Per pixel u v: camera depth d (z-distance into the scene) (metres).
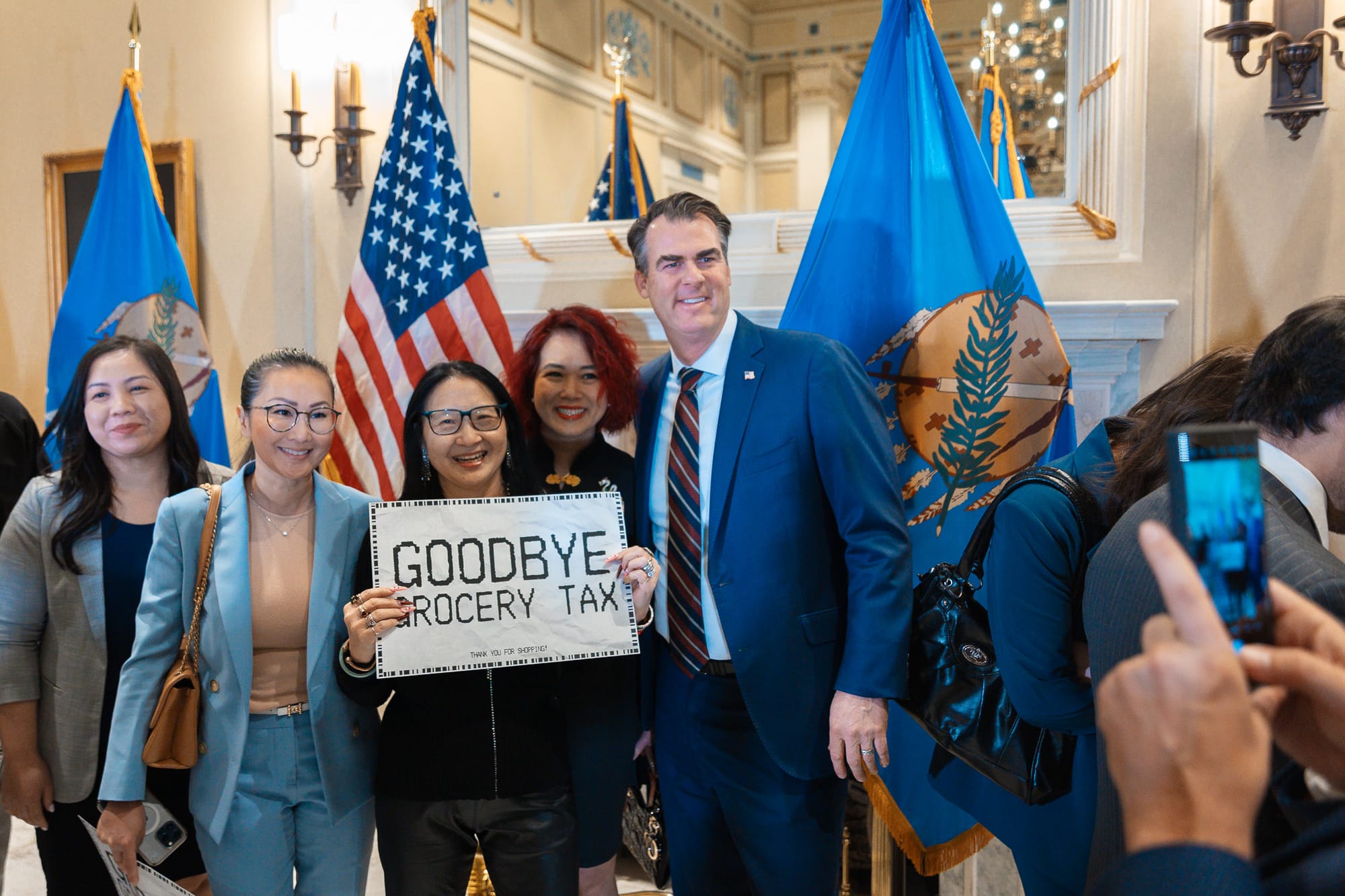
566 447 2.04
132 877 1.60
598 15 3.32
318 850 1.63
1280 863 0.67
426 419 1.68
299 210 3.12
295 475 1.63
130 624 1.81
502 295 2.94
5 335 3.54
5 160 3.52
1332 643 0.62
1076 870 1.42
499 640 1.59
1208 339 2.37
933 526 2.12
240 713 1.57
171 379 1.88
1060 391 2.06
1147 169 2.38
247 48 3.15
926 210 2.10
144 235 2.90
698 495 1.76
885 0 2.13
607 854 1.83
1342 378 0.98
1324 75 2.24
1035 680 1.31
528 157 3.15
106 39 3.36
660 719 1.83
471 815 1.59
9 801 1.78
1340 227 2.25
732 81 3.40
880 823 2.31
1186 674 0.57
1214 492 0.62
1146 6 2.35
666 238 1.73
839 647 1.71
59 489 1.81
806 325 2.14
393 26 3.00
